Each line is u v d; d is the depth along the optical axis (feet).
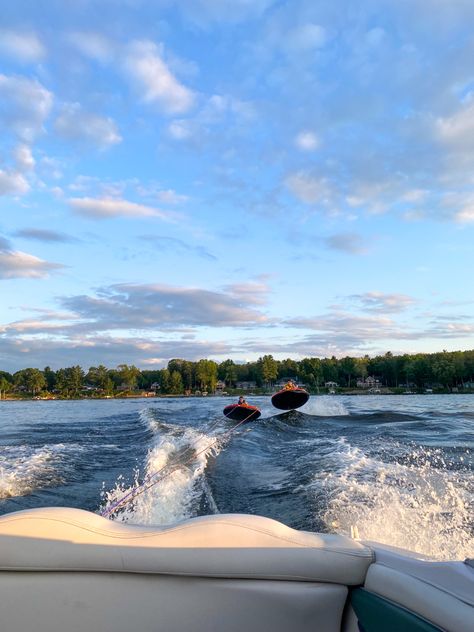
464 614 6.18
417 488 24.91
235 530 7.92
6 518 7.94
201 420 80.69
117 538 7.86
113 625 7.50
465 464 31.78
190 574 7.58
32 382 489.26
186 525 8.05
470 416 87.04
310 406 110.11
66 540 7.73
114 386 504.02
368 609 7.08
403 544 17.31
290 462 34.91
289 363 464.65
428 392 385.50
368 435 53.01
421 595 6.65
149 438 54.54
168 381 461.78
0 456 41.37
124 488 27.91
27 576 7.63
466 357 378.12
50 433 65.51
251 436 52.75
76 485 29.07
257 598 7.48
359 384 435.12
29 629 7.50
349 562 7.56
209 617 7.49
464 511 20.86
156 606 7.54
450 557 16.30
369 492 23.99
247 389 467.11
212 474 30.71
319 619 7.45
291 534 8.00
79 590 7.57
